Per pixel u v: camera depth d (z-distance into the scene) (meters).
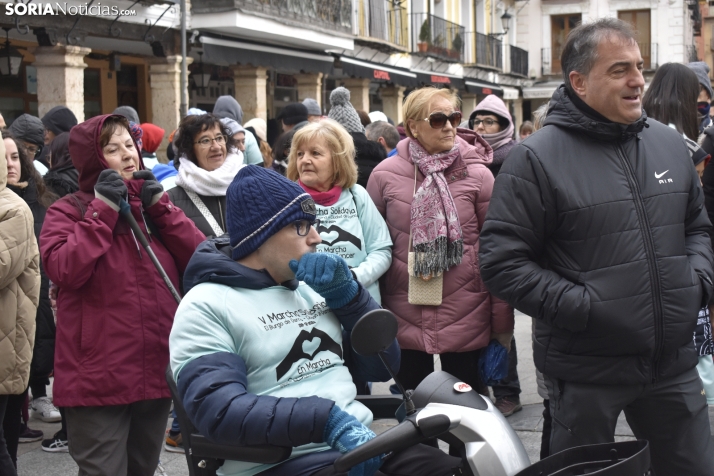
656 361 2.85
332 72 18.34
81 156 3.43
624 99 2.79
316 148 3.85
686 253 3.02
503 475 2.26
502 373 3.94
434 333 3.86
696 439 2.95
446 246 3.81
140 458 3.52
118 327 3.28
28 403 5.38
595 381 2.86
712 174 4.08
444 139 3.89
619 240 2.81
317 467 2.39
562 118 2.90
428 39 23.88
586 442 2.92
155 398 3.34
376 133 6.91
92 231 3.22
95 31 11.41
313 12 16.19
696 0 38.72
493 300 3.89
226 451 2.36
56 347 3.32
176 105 13.25
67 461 4.58
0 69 10.37
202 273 2.44
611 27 2.82
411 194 3.96
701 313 3.82
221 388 2.27
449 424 2.23
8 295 3.46
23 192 4.68
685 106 4.15
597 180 2.84
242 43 14.42
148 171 3.48
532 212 2.88
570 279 2.87
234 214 2.47
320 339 2.52
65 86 10.88
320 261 2.41
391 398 2.73
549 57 36.38
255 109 15.50
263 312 2.45
